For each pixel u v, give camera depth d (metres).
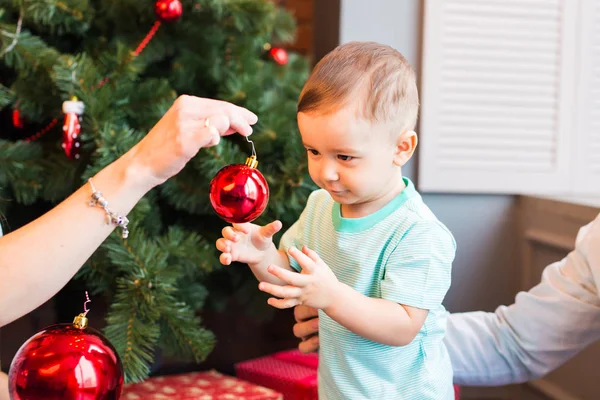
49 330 0.78
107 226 0.78
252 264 0.99
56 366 0.73
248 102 1.51
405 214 0.97
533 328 1.21
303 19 2.59
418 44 1.90
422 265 0.94
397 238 0.96
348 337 0.98
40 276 0.75
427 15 1.87
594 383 1.57
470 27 1.89
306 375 1.58
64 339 0.75
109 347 0.78
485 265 1.97
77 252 0.77
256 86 1.54
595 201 1.69
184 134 0.75
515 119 1.93
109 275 1.42
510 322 1.25
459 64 1.89
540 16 1.91
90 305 1.79
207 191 1.53
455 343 1.23
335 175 0.91
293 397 1.54
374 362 0.98
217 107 0.79
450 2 1.88
